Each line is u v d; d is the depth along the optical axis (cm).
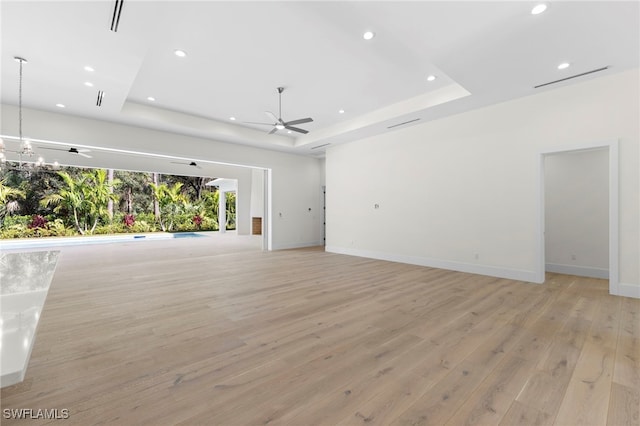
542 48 323
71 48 319
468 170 530
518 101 467
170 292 407
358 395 183
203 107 562
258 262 643
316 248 887
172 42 342
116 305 351
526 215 462
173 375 204
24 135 492
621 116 380
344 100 530
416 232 614
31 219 1202
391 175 660
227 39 336
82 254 752
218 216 1755
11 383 72
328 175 818
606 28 286
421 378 201
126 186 1537
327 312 329
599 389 187
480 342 254
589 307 341
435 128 577
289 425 157
